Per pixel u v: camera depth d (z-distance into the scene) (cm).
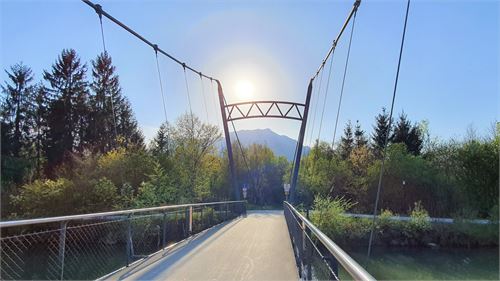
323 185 3288
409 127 4059
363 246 2081
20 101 3644
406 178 3095
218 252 743
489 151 2888
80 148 3762
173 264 610
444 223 2214
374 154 3838
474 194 2841
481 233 2150
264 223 1595
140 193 1872
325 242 266
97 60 4078
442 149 3288
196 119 2928
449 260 1888
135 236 903
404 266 1767
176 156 2614
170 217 999
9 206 1750
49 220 389
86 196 1723
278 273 548
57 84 3862
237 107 3164
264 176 4906
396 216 2458
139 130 4412
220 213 1666
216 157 3388
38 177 3058
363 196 3219
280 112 3142
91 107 3978
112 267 693
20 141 3547
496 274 1656
